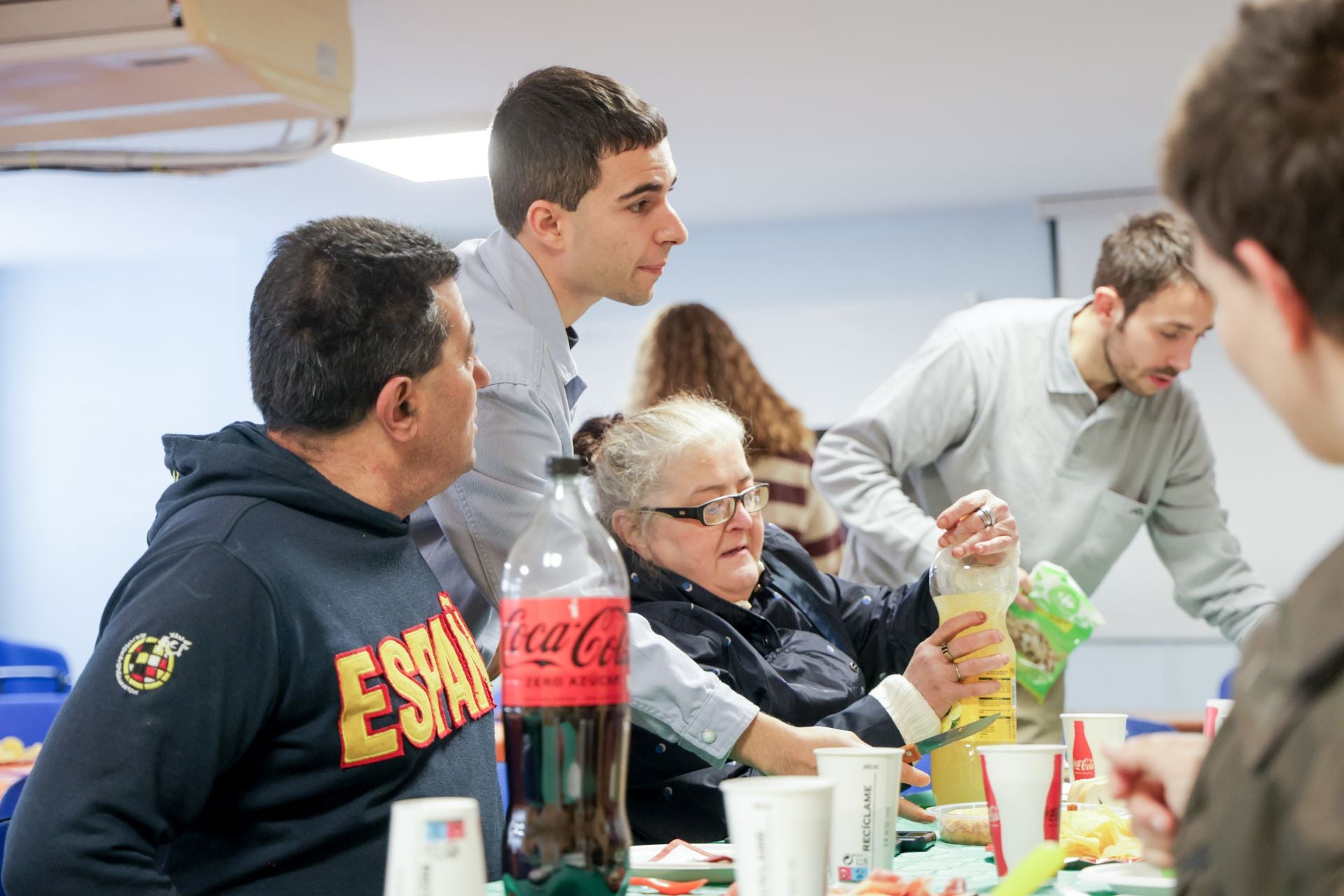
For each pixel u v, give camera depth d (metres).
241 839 1.19
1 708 2.88
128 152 2.24
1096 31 3.83
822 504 4.63
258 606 1.17
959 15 3.70
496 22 3.62
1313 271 0.61
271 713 1.19
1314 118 0.60
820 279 5.84
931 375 2.70
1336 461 0.66
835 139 4.75
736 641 1.62
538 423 1.69
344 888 1.21
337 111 2.16
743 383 4.84
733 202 5.57
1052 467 2.68
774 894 0.78
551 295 1.82
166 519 1.25
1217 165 0.63
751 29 3.75
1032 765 1.03
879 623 1.87
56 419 6.56
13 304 6.62
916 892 0.86
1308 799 0.57
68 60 1.85
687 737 1.39
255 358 1.30
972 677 1.47
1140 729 2.25
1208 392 5.31
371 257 1.29
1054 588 1.83
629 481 1.70
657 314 5.19
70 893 1.04
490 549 1.68
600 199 1.77
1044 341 2.69
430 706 1.29
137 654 1.11
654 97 4.29
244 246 6.12
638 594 1.70
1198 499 2.74
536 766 0.92
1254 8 0.66
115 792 1.07
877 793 1.02
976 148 4.90
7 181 5.04
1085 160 5.06
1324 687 0.59
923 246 5.75
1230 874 0.61
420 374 1.30
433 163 4.85
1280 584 5.21
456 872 0.72
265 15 1.97
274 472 1.26
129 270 6.52
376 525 1.31
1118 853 1.12
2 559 6.56
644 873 1.08
